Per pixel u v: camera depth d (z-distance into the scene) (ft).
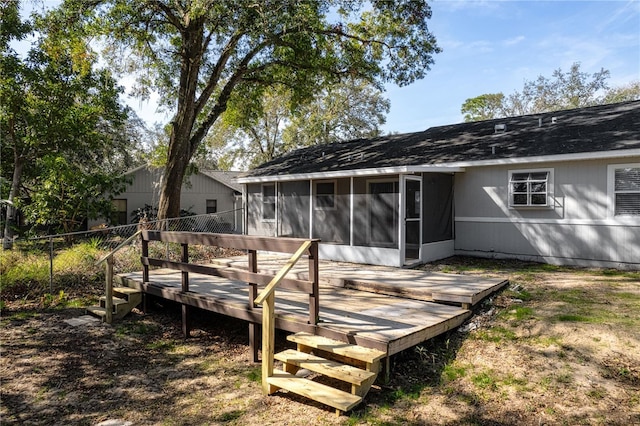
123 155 94.02
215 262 32.78
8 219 49.01
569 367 13.29
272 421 11.92
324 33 47.16
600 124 31.32
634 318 15.92
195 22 43.80
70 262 29.66
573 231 28.60
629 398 11.66
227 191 86.02
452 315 16.55
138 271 29.14
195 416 12.41
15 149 54.34
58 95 55.26
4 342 18.51
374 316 16.29
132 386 14.51
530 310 17.70
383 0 44.29
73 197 49.03
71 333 19.85
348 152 45.78
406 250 29.66
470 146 35.42
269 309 13.44
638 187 25.99
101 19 41.52
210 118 51.06
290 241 14.88
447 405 12.23
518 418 11.35
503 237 31.91
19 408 13.03
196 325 21.18
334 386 13.83
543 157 28.66
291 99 59.52
